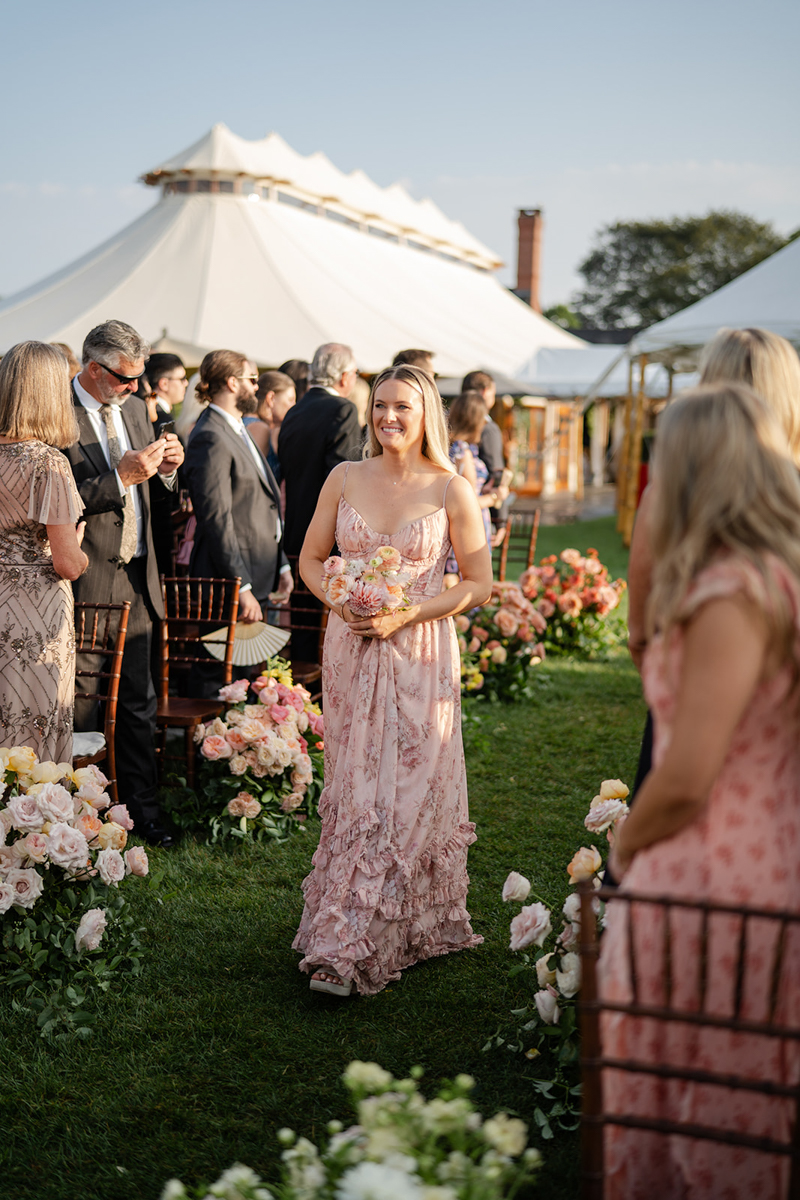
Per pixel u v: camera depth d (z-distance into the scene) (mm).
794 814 1701
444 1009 2990
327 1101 2562
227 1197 1585
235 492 4910
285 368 7453
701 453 1651
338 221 23359
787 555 1593
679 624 1618
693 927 1693
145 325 15797
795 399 2068
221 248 17531
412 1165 1475
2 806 3121
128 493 4023
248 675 5168
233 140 19422
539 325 29219
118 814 3250
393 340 17859
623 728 6035
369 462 3330
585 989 1574
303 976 3172
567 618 8070
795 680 1617
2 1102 2543
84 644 3979
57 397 3307
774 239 60594
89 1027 2863
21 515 3307
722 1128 1695
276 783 4410
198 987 3098
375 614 3021
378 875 2986
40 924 3012
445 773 3180
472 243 31125
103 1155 2373
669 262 61281
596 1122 1569
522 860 4113
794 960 1674
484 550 3252
